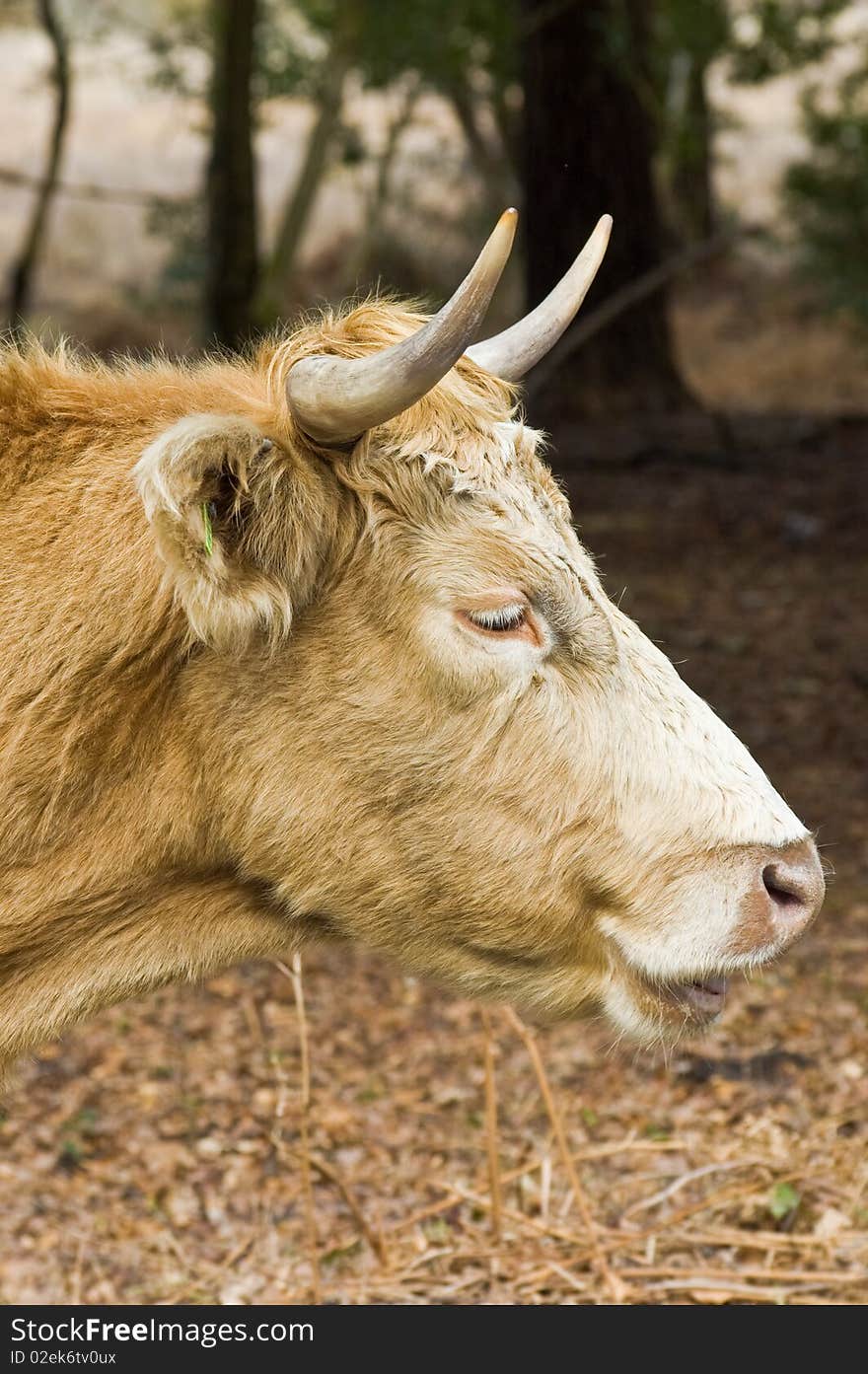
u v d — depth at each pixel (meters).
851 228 42.56
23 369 6.86
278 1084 12.16
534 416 38.62
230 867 6.80
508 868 6.67
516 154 52.56
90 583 6.49
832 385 52.03
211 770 6.60
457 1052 12.80
